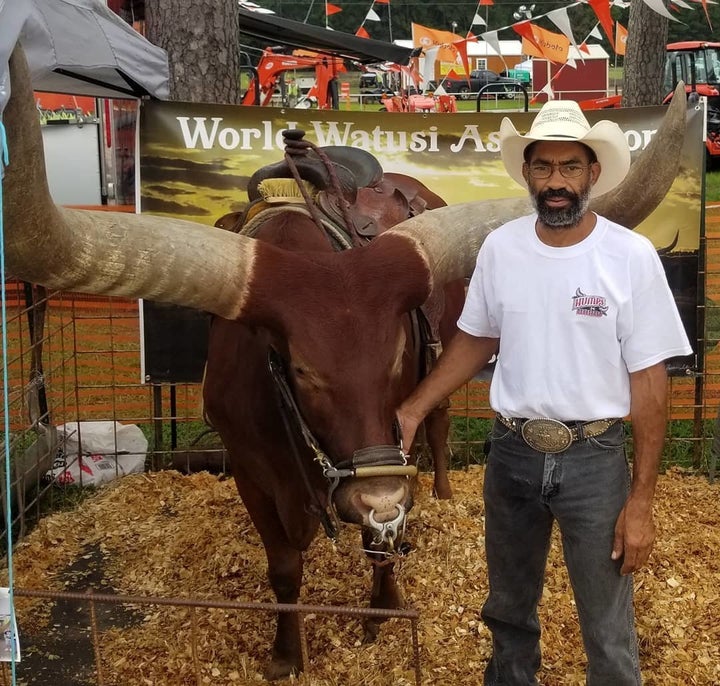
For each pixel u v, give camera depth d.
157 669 3.58
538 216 2.54
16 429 5.45
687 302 5.36
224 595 4.13
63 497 5.33
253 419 3.04
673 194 5.26
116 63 4.32
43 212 2.21
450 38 11.49
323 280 2.61
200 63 5.64
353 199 3.67
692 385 6.68
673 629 3.68
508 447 2.72
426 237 2.82
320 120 5.24
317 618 3.86
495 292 2.65
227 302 2.59
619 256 2.49
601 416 2.55
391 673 3.47
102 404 6.53
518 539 2.82
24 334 7.38
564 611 3.83
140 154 5.13
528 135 2.51
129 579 4.37
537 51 10.73
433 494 5.12
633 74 10.30
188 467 5.63
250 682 3.47
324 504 2.91
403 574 4.22
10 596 2.28
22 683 3.55
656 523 4.73
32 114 2.05
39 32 3.47
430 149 5.31
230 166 5.20
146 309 5.31
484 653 3.57
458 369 2.88
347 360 2.52
